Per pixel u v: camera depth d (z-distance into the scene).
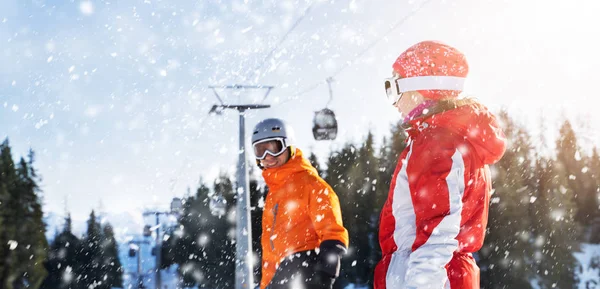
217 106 9.84
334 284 3.31
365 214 38.03
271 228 3.47
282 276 3.32
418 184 1.85
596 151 46.09
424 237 1.81
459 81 2.01
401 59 2.08
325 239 3.26
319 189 3.35
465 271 1.89
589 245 47.16
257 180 10.87
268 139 3.43
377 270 2.01
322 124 13.38
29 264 36.44
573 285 40.84
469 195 1.90
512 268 36.72
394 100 2.12
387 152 37.28
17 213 38.41
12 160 38.62
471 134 1.91
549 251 39.47
